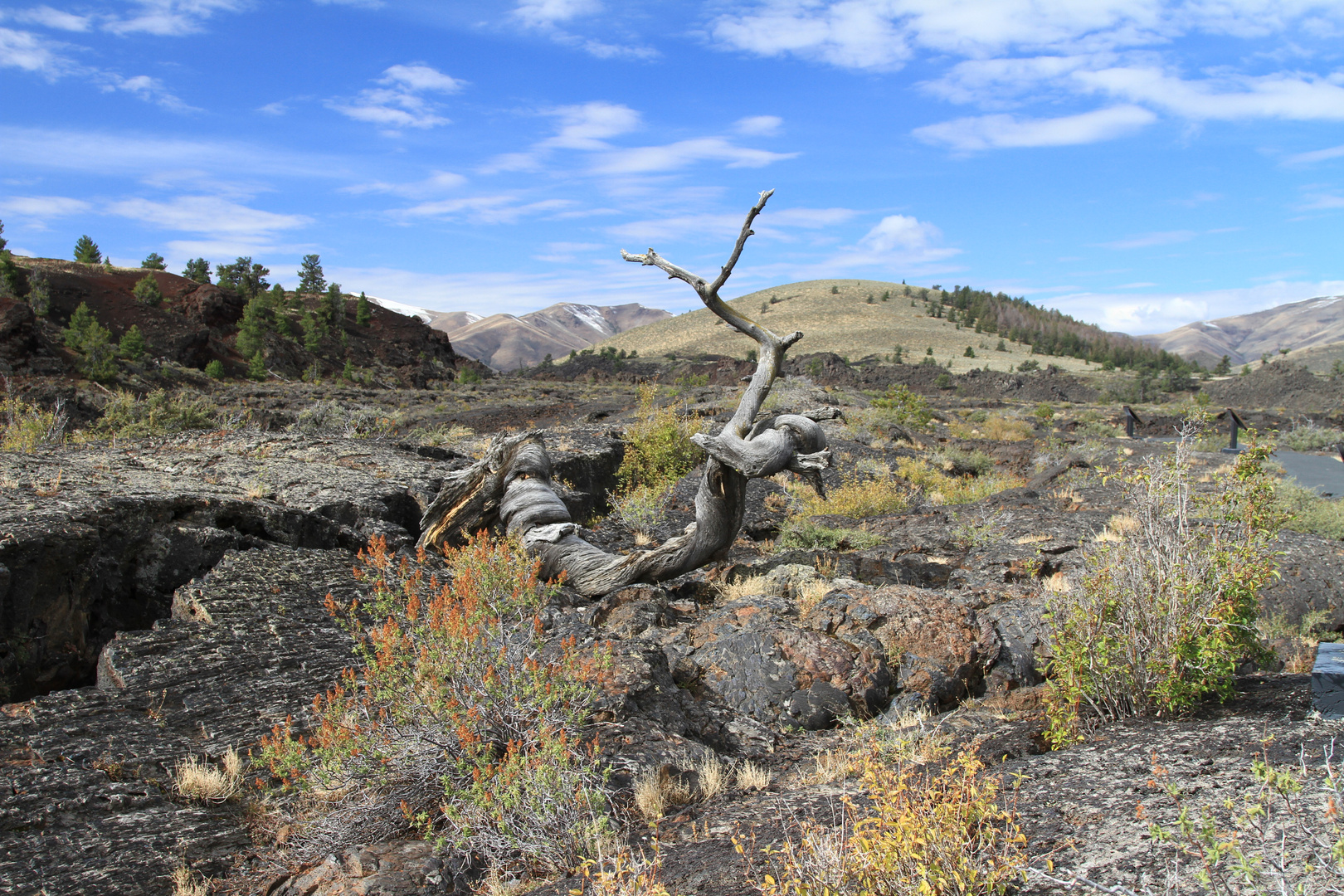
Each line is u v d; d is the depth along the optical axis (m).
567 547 10.03
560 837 4.22
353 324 92.12
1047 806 3.75
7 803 4.28
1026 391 82.56
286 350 73.94
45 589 6.59
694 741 5.67
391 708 4.88
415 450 14.37
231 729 5.32
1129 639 5.37
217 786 4.73
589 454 17.73
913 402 36.31
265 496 9.92
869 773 3.58
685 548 9.53
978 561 11.66
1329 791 3.20
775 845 3.83
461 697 4.79
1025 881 3.04
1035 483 20.28
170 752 5.01
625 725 5.57
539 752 4.49
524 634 5.81
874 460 22.41
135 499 7.87
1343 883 2.48
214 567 7.73
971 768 3.37
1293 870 2.69
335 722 4.88
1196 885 2.77
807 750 5.90
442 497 10.50
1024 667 7.06
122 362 53.62
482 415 41.72
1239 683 5.81
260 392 53.09
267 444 13.48
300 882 4.16
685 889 3.58
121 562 7.54
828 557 12.12
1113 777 4.02
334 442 13.82
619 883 3.43
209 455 11.89
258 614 6.88
